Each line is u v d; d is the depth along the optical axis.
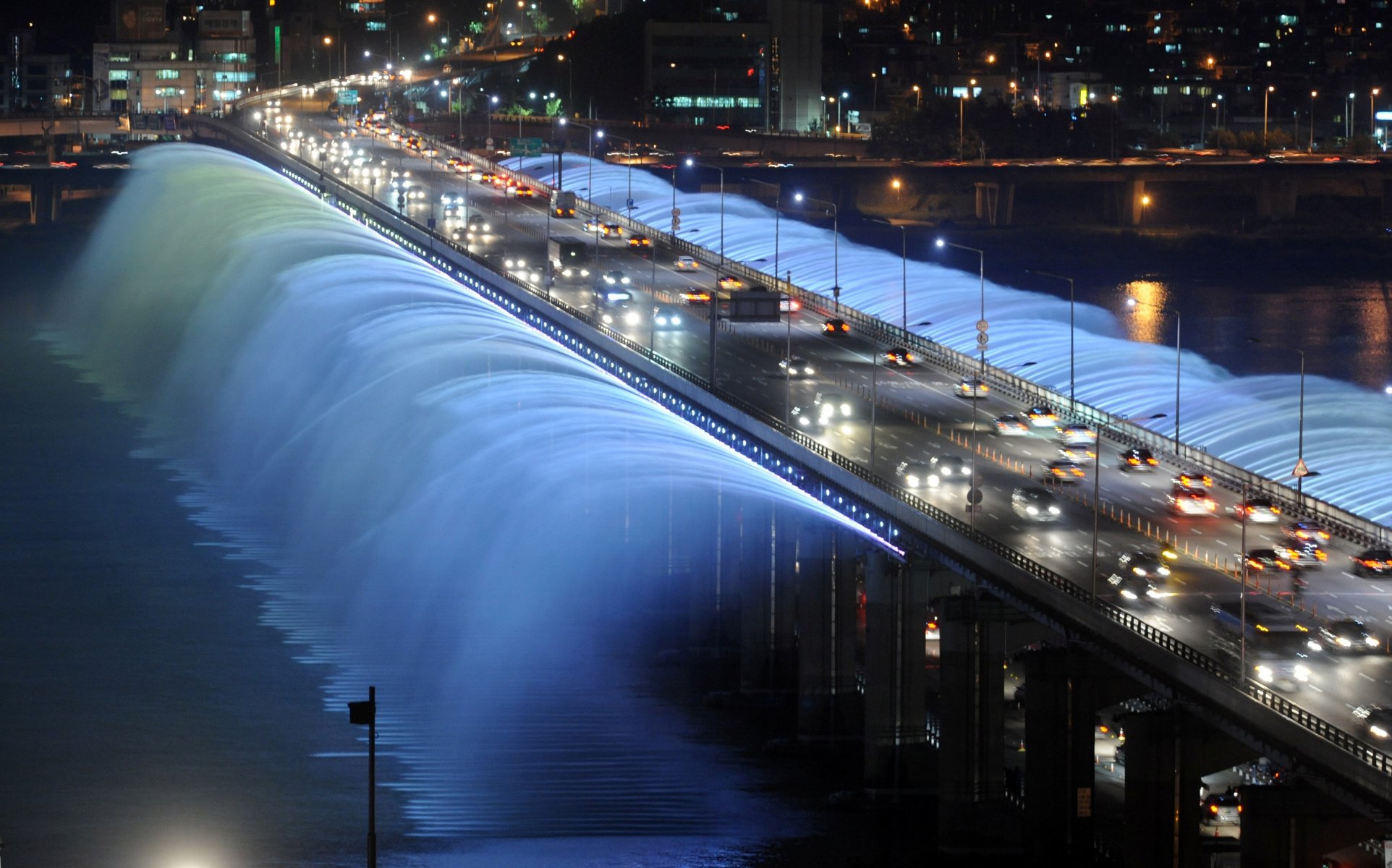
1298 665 181.62
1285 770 176.75
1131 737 187.00
